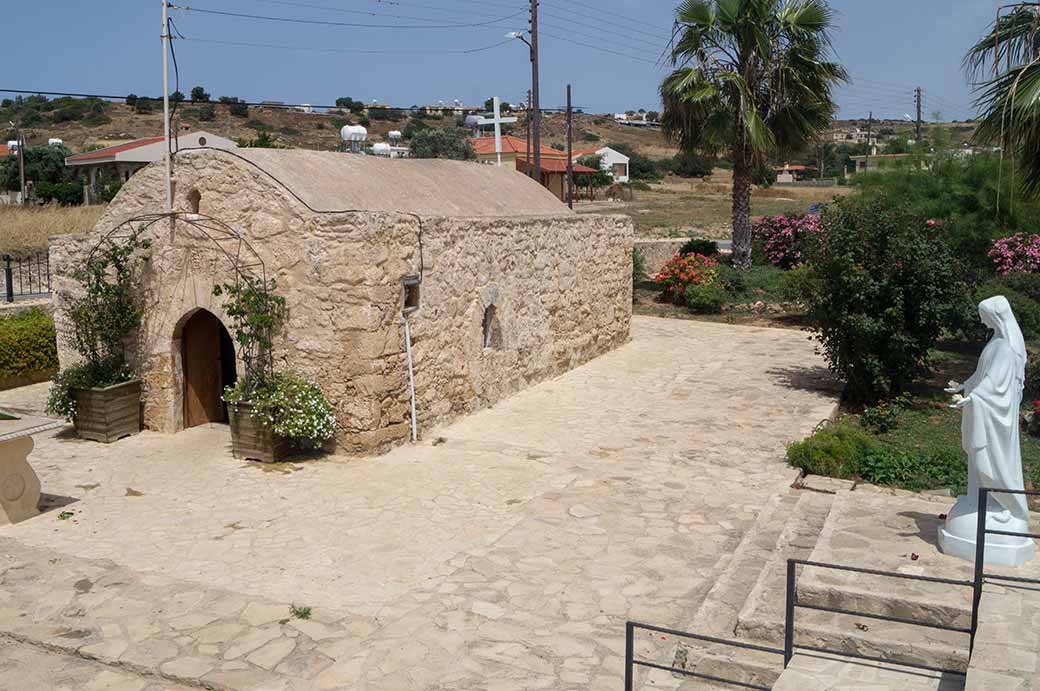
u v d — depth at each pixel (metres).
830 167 85.31
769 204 53.53
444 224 12.15
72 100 85.81
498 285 13.73
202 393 12.59
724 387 15.16
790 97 22.44
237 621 6.84
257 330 10.96
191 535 8.70
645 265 29.83
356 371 10.84
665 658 6.35
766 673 6.02
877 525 8.09
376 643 6.45
